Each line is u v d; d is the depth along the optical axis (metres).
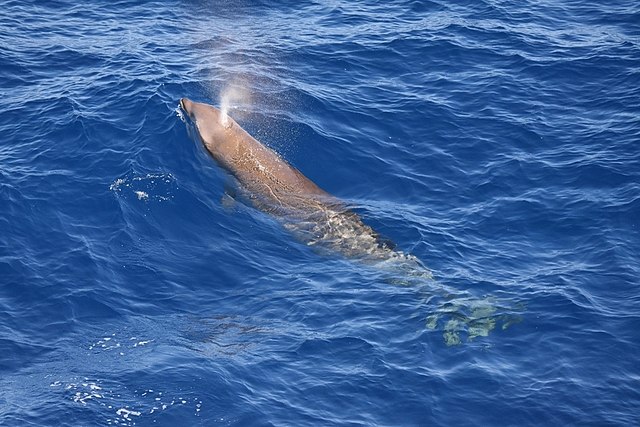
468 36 37.56
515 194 28.92
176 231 26.78
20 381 21.59
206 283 25.14
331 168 29.91
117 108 31.53
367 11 39.88
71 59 35.28
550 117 32.69
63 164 28.91
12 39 36.59
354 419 20.83
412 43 36.91
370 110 32.69
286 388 21.56
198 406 20.97
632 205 28.03
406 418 20.92
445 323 23.50
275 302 24.42
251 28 38.41
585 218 27.66
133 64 34.69
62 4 40.09
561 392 21.56
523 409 21.12
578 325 23.52
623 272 25.45
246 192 28.11
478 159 30.58
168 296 24.56
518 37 37.56
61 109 31.55
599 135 31.61
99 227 26.58
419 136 31.58
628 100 33.53
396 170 29.95
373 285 24.97
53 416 20.59
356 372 22.02
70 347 22.72
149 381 21.59
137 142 29.81
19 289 24.31
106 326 23.42
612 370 22.23
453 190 29.17
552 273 25.50
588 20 39.34
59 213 26.89
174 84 33.06
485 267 25.78
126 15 39.34
